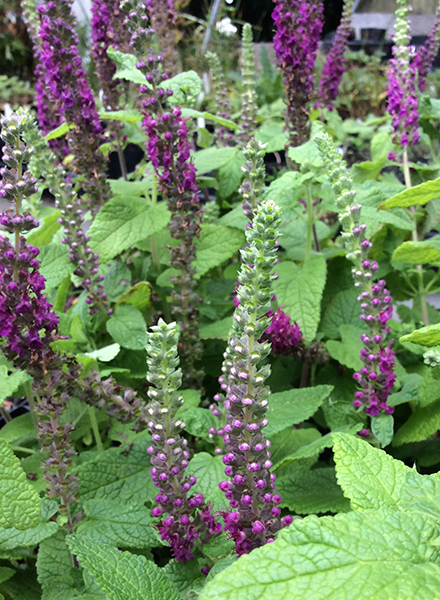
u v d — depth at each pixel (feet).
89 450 1.11
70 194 1.09
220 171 1.61
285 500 0.89
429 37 1.81
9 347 0.75
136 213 1.22
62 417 1.10
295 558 0.32
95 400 0.87
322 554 0.33
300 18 1.29
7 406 1.46
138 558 0.56
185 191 1.09
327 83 1.89
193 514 0.67
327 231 1.46
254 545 0.59
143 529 0.77
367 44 3.37
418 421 0.96
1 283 0.72
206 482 0.81
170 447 0.63
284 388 1.24
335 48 1.86
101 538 0.76
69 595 0.73
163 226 1.19
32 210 1.42
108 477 0.90
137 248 1.42
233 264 1.46
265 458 0.58
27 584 0.87
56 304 1.23
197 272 1.23
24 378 0.91
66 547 0.81
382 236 1.41
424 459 1.03
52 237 1.43
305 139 1.38
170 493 0.65
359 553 0.33
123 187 1.36
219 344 1.33
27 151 0.72
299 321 1.14
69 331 1.10
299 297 1.17
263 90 2.63
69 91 1.18
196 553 0.68
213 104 2.53
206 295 1.38
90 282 1.13
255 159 0.86
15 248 0.72
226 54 3.10
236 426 0.55
